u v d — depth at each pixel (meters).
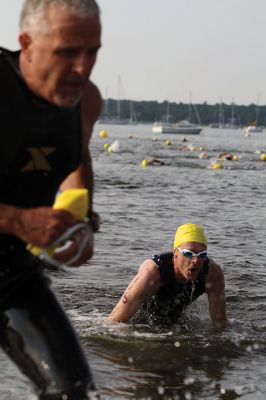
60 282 8.73
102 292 8.35
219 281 7.19
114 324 7.06
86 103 3.17
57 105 2.81
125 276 9.26
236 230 13.82
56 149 2.95
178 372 5.72
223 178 26.73
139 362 5.95
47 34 2.64
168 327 7.12
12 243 3.02
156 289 7.07
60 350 2.96
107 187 21.45
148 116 180.00
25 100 2.80
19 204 3.03
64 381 2.90
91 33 2.65
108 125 177.00
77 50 2.65
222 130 173.00
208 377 5.61
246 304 8.20
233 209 17.41
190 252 6.90
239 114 174.25
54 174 3.04
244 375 5.70
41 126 2.85
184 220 14.96
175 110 178.00
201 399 5.06
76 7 2.62
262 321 7.55
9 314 3.00
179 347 6.49
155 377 5.54
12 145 2.82
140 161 34.16
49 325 2.99
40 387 2.94
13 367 5.46
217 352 6.38
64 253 2.79
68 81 2.70
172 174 27.52
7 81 2.78
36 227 2.64
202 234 7.04
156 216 15.41
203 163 34.53
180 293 7.12
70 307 7.65
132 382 5.38
